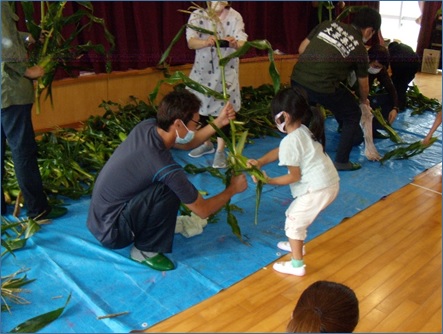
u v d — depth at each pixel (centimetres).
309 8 530
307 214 216
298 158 211
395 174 345
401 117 491
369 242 253
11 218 261
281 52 554
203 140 250
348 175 339
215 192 305
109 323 186
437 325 192
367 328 189
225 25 315
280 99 212
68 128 390
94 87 433
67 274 215
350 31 312
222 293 207
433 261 237
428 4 528
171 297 204
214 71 323
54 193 287
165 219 217
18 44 221
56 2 281
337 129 439
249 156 374
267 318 192
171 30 463
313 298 107
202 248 242
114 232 219
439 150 398
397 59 454
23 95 230
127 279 214
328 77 316
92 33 417
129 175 209
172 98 206
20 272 215
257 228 263
